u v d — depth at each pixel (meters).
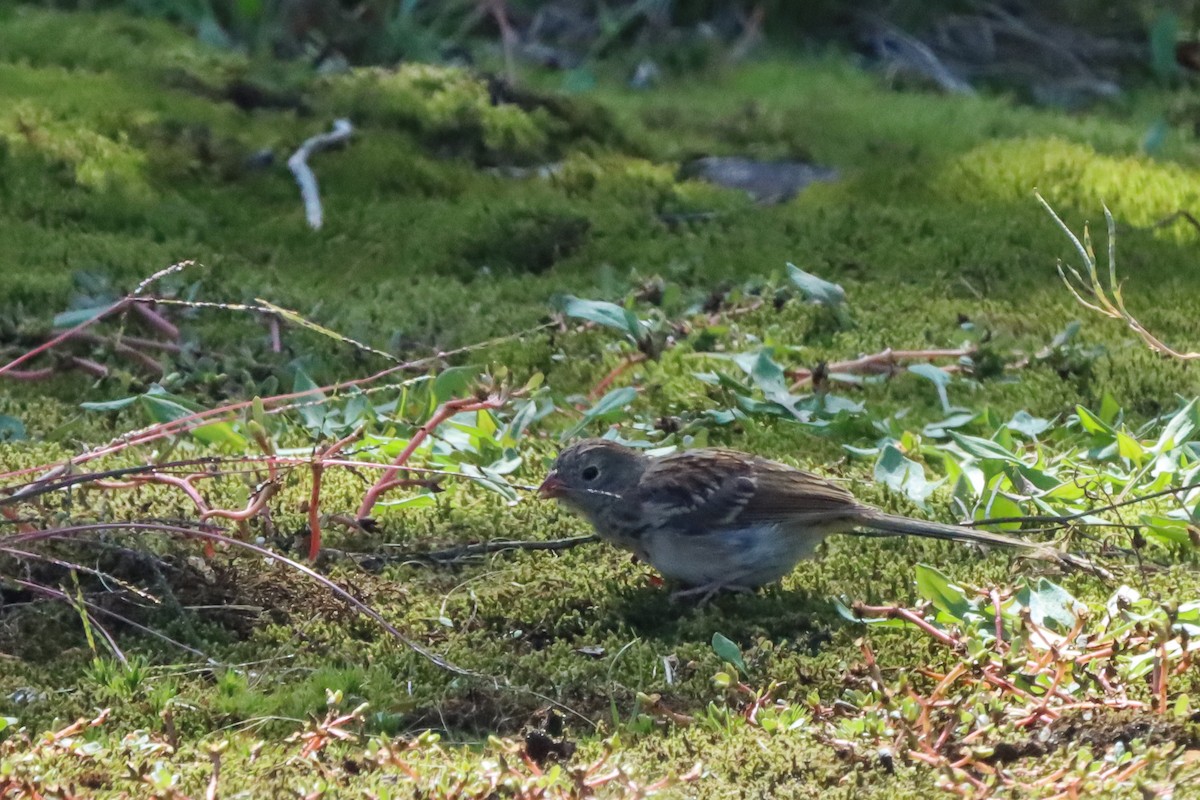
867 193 15.13
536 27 20.06
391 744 6.08
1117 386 11.12
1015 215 14.52
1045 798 5.72
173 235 13.47
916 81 19.22
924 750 6.09
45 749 6.29
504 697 6.99
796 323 12.16
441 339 11.84
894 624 7.44
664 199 14.88
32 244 12.87
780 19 20.69
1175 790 5.71
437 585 8.13
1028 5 20.83
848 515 8.03
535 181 15.24
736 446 10.12
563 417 10.51
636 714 6.69
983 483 8.93
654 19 20.14
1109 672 6.79
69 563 7.66
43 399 10.59
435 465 9.01
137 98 15.47
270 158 14.87
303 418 10.03
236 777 6.12
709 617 7.75
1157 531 8.34
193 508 8.66
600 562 8.45
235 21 18.55
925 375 10.73
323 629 7.66
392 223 13.98
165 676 7.16
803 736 6.42
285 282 12.72
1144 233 14.16
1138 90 19.62
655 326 11.62
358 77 16.64
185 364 11.03
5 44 16.47
